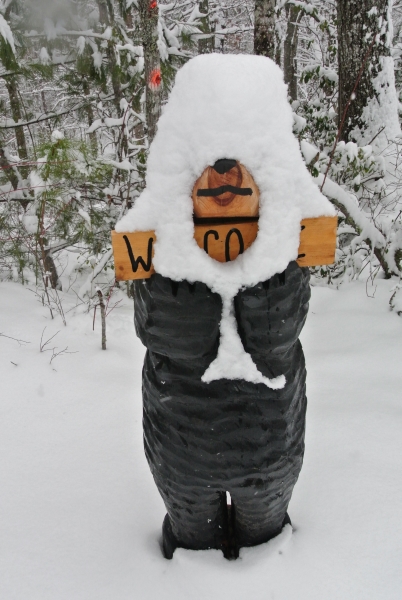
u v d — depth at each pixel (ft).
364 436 6.80
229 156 3.11
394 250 11.98
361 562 4.83
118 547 5.23
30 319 11.43
